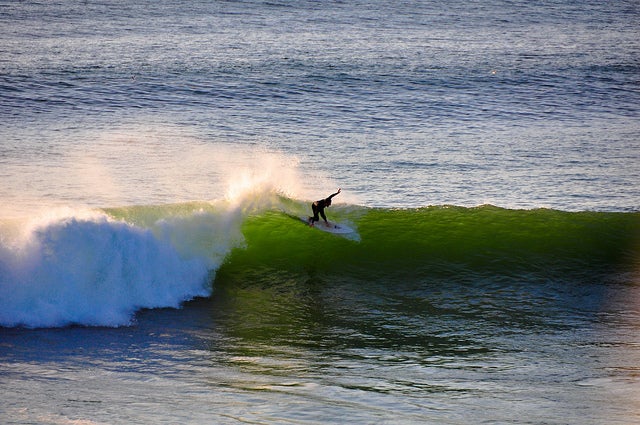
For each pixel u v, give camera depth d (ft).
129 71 506.48
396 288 172.24
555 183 290.56
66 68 506.89
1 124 370.73
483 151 341.62
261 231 191.01
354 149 343.05
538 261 186.70
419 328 148.36
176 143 347.56
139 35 649.20
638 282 175.73
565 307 160.76
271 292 167.63
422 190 279.90
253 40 642.63
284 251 185.37
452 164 317.42
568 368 124.57
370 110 429.79
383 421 99.04
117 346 135.44
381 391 112.37
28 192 259.60
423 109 435.94
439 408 104.42
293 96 458.50
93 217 159.12
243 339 140.87
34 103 417.69
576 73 551.59
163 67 522.47
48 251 151.12
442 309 159.74
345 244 190.70
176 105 428.97
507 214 209.26
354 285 173.37
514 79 524.93
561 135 379.35
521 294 168.66
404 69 543.80
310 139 362.33
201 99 444.96
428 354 133.39
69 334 140.67
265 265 179.63
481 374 121.39
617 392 111.24
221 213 191.31
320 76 512.63
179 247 174.40
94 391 111.75
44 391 111.34
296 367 125.49
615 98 478.59
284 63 549.95
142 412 102.42
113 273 155.43
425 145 352.28
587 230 201.57
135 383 116.06
